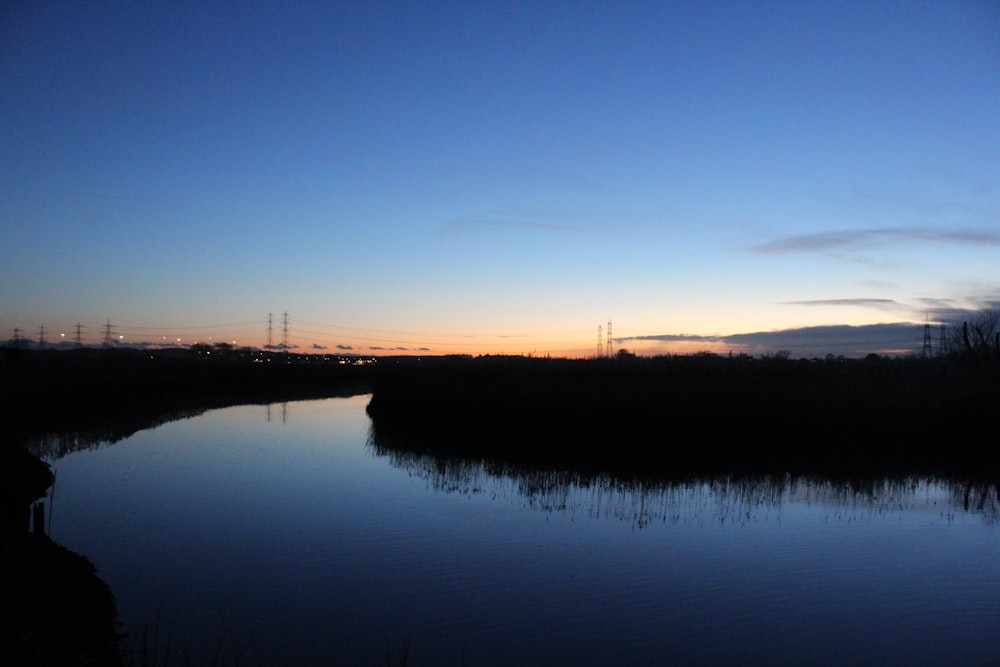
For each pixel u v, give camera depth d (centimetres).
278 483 2219
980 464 2636
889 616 1186
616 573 1379
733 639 1092
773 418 3078
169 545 1524
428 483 2234
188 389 6391
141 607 1176
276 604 1202
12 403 3503
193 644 1041
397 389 4244
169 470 2436
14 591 1012
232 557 1447
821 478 2400
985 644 1088
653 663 1012
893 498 2106
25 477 2017
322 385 8969
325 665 984
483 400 3556
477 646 1054
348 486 2178
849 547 1570
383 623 1129
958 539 1644
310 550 1502
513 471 2453
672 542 1592
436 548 1525
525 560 1451
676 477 2378
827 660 1033
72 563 1313
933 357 5650
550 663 1002
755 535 1658
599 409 3222
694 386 3672
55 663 827
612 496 2072
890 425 3028
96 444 3053
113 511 1817
